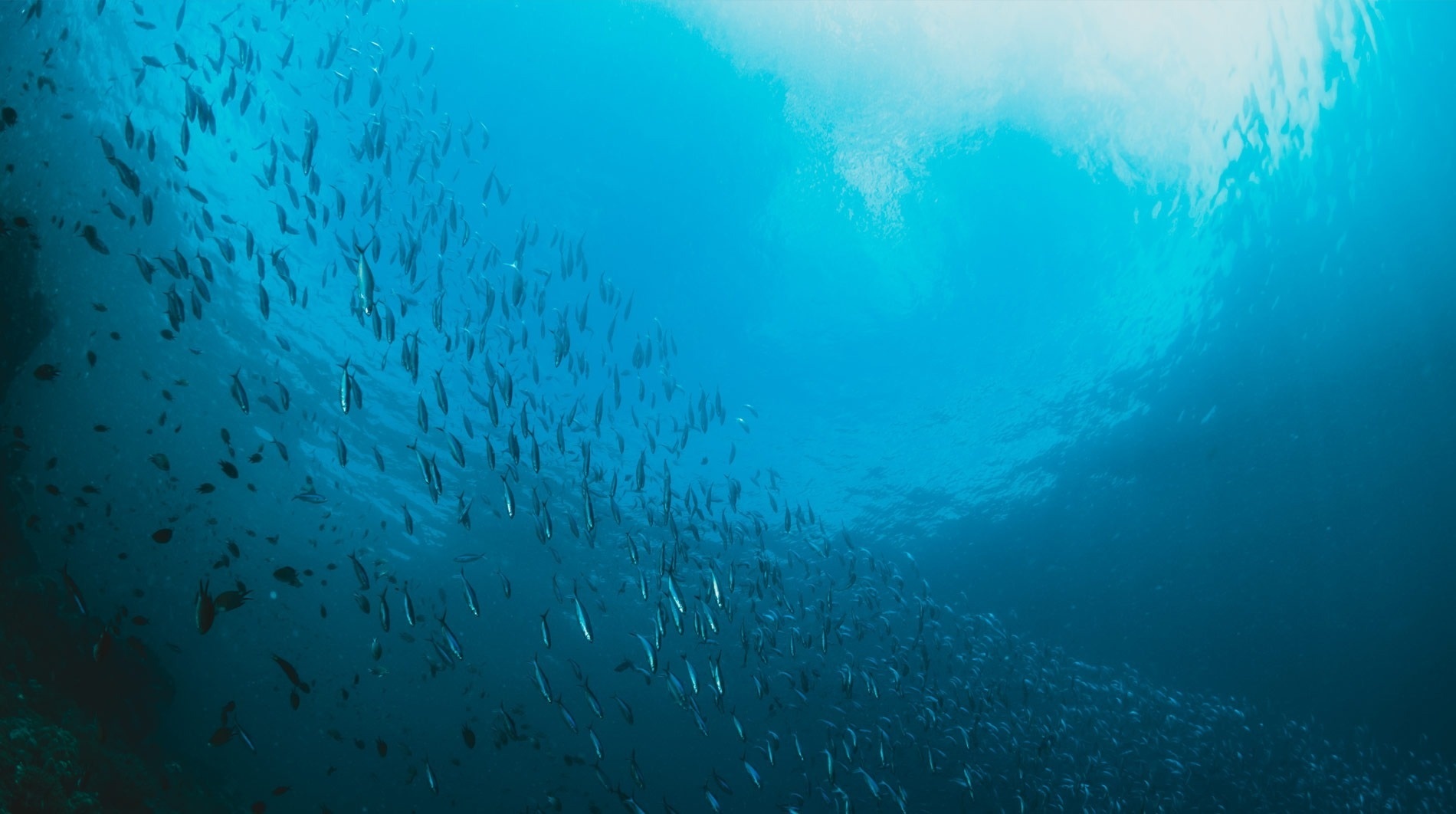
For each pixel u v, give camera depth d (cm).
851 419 2211
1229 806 2166
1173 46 1608
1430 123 1539
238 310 1953
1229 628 2812
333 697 2578
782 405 2166
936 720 1372
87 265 1802
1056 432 2309
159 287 1919
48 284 1706
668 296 1966
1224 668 2950
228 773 2334
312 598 2594
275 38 1483
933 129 1783
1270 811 2223
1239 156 1694
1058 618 2736
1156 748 2136
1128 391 2208
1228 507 2470
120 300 1920
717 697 822
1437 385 2033
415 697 2586
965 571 2631
